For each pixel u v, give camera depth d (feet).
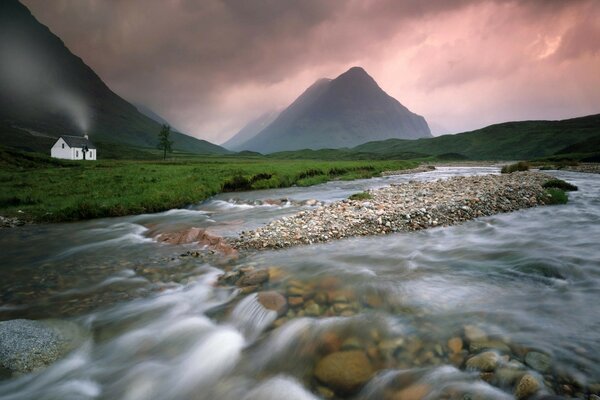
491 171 236.43
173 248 44.70
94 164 220.64
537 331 20.59
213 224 59.72
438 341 19.99
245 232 49.19
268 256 38.45
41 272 35.96
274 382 18.63
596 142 497.05
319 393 17.47
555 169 218.38
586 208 62.90
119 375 19.71
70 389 18.58
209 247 44.14
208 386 18.79
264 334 22.70
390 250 39.34
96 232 56.65
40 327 23.36
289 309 24.85
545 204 66.85
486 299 25.54
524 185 81.92
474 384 16.46
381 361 18.80
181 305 27.58
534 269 31.63
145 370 20.12
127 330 24.00
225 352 21.52
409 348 19.60
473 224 51.44
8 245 48.60
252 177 130.62
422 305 24.72
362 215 54.49
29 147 647.15
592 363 17.35
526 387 15.69
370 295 26.45
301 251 39.99
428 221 52.13
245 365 20.25
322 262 34.96
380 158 653.71
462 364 17.95
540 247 38.86
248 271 32.83
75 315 26.08
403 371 17.90
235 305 26.66
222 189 116.06
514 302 24.91
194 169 155.12
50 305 27.73
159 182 107.65
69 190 94.22
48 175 129.49
